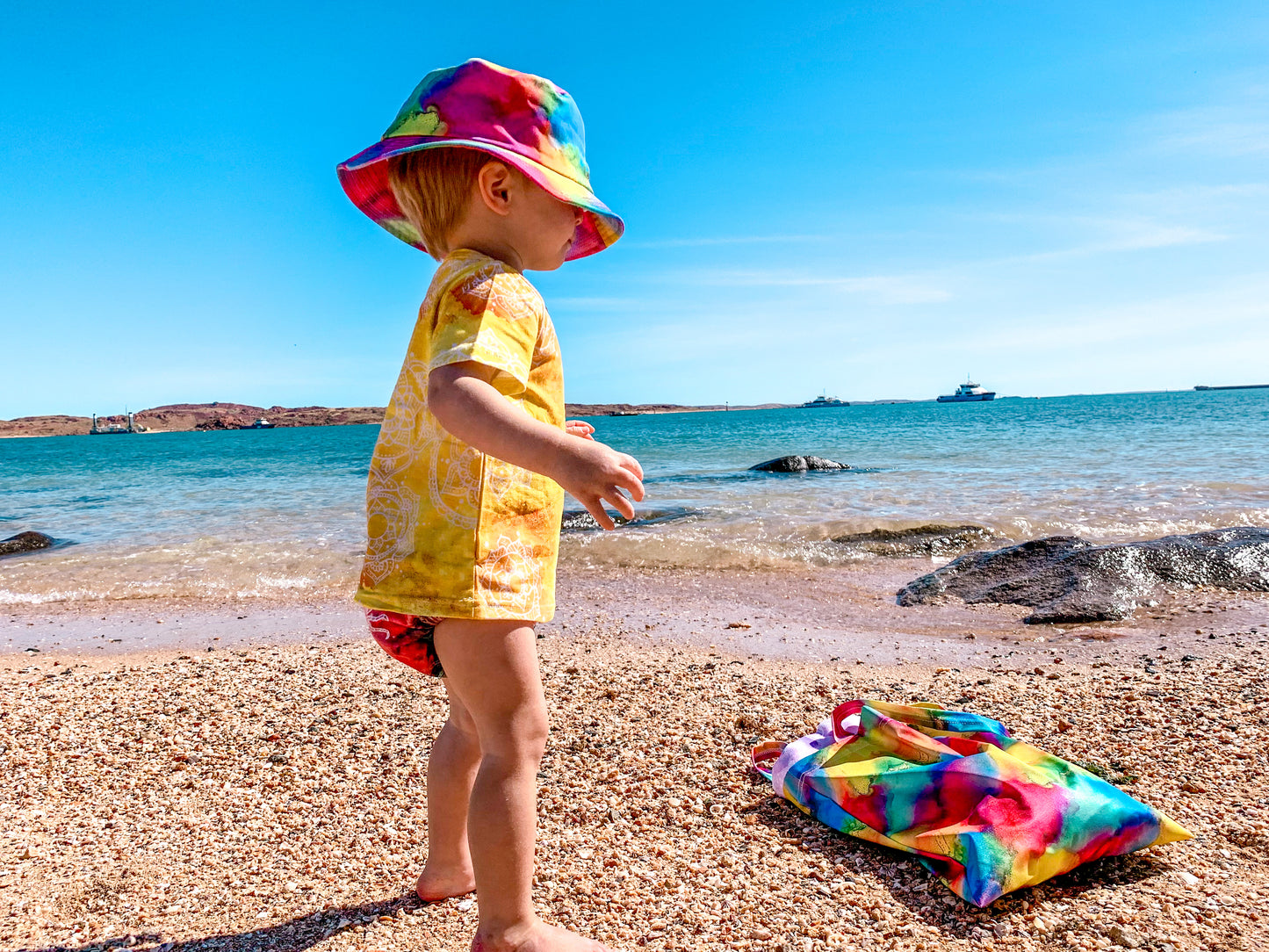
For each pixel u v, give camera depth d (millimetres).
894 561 7898
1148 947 1823
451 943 1912
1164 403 85062
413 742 3344
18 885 2238
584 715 3580
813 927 1955
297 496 15922
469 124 1748
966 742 2520
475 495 1626
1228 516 9109
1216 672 3984
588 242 2189
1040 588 6164
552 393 1773
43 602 7277
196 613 6652
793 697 3801
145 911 2100
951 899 2049
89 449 66500
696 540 8602
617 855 2348
